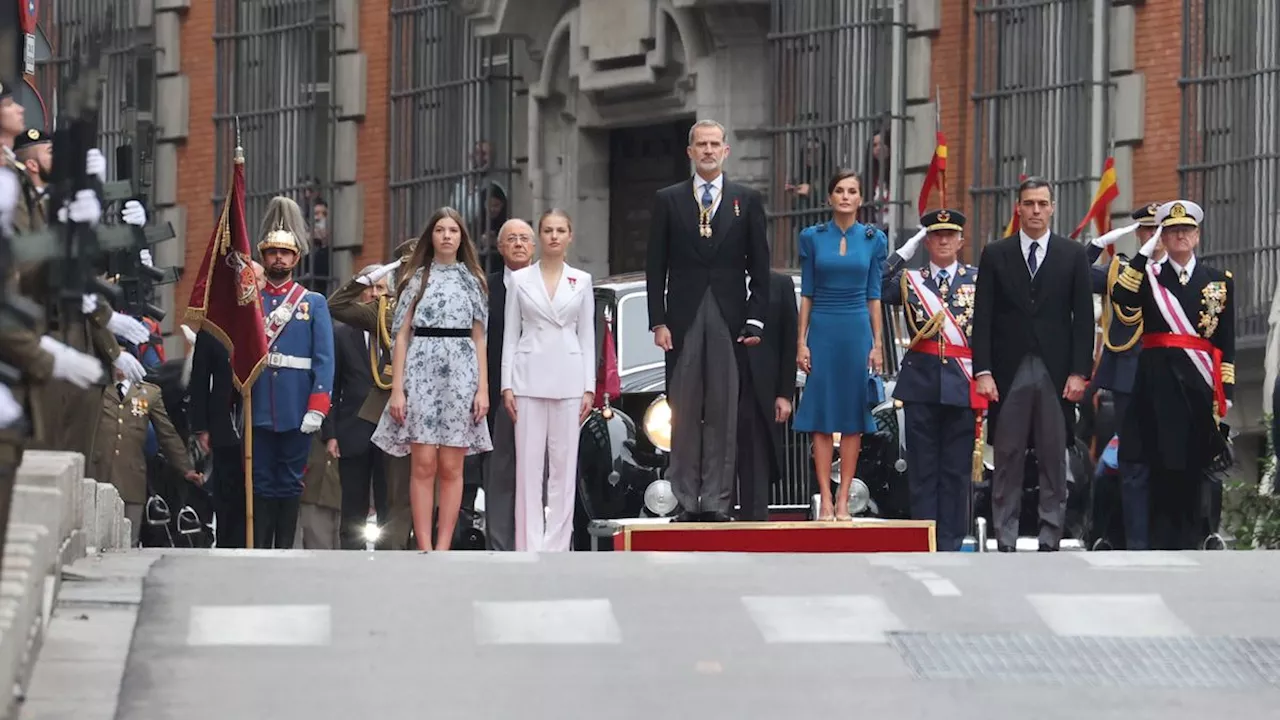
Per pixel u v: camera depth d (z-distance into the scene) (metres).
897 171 107.56
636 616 41.78
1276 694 37.31
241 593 42.97
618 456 68.12
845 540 61.72
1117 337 71.31
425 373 62.22
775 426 64.50
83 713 33.69
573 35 118.00
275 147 135.00
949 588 45.16
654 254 62.19
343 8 132.50
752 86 112.75
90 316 50.88
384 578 44.94
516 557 48.62
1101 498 74.81
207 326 63.69
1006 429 63.19
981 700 36.44
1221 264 99.81
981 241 106.12
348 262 132.00
